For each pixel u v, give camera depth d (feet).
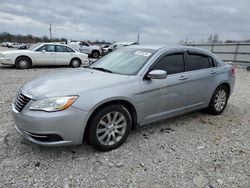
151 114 12.04
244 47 67.26
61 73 12.57
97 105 9.80
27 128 9.39
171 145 11.55
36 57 39.78
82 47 74.08
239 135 13.11
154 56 12.39
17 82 26.32
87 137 10.25
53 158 9.96
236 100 21.36
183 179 8.87
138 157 10.31
